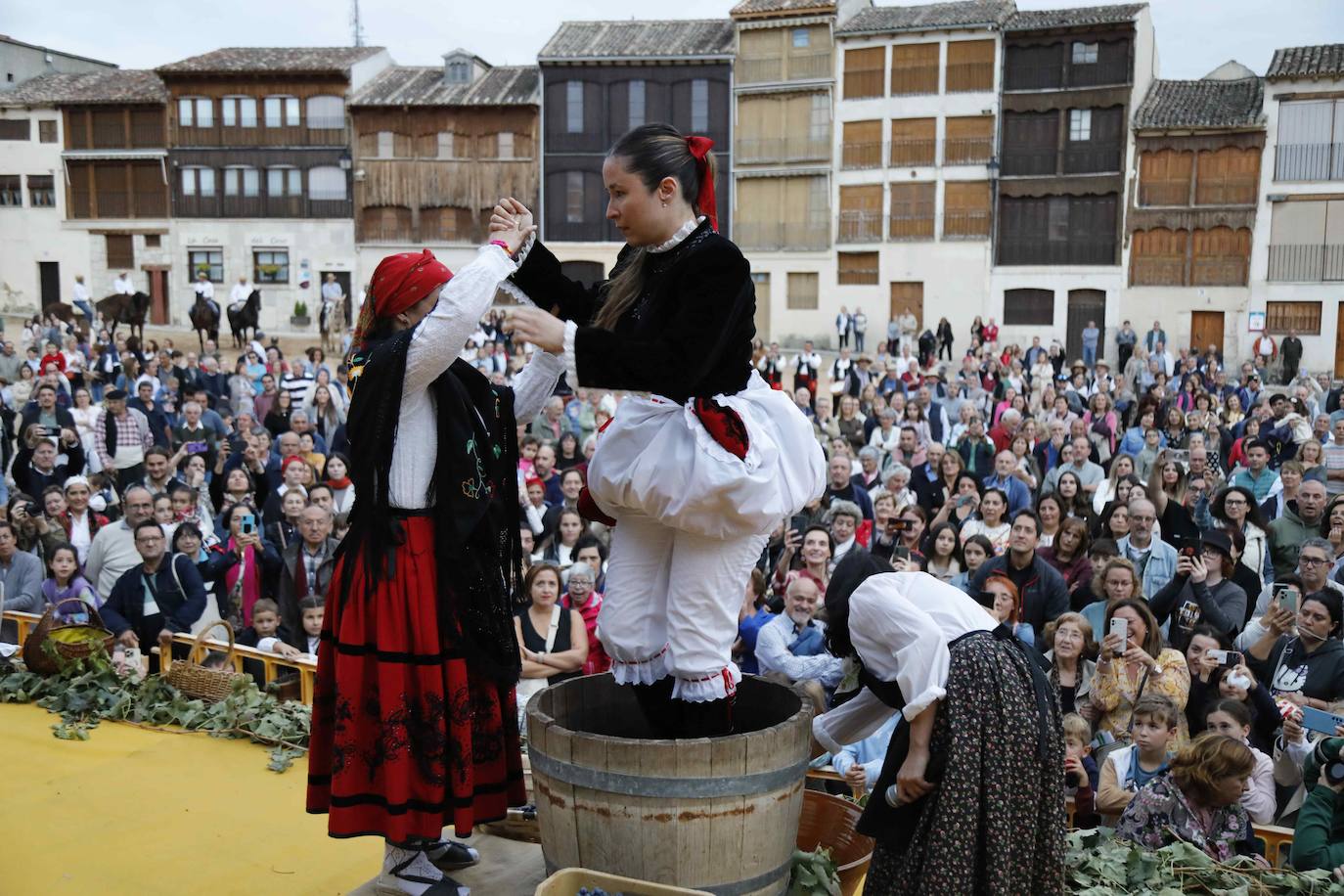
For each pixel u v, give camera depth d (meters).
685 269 2.77
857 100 37.81
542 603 6.34
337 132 40.91
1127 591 6.46
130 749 4.59
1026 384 24.25
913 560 7.99
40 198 42.88
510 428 3.25
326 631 3.13
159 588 7.10
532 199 40.03
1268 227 34.59
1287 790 4.90
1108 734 5.41
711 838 2.90
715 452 2.69
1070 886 3.67
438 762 3.01
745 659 6.46
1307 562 6.67
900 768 3.15
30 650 5.23
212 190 41.75
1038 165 36.69
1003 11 36.69
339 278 41.56
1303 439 12.95
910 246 37.91
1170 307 35.84
